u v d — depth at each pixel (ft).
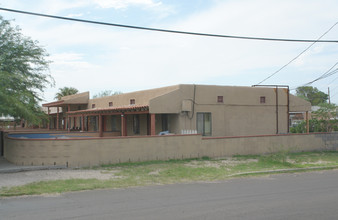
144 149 51.83
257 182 37.42
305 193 30.63
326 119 87.40
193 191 31.83
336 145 72.33
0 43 50.93
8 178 38.14
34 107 54.90
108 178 38.68
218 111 70.85
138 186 34.71
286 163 51.19
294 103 80.12
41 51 56.24
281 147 60.13
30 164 46.19
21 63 52.08
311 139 69.56
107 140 48.93
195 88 68.28
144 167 46.73
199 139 56.85
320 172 45.98
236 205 25.68
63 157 46.21
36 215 22.81
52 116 138.10
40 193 30.60
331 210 24.07
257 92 75.92
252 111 75.05
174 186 34.76
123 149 50.11
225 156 59.16
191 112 67.41
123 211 23.88
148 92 78.28
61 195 29.89
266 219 21.68
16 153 47.42
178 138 54.95
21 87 51.37
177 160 53.62
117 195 29.91
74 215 22.75
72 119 121.29
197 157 56.39
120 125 90.07
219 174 42.37
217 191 31.81
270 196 29.25
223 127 71.31
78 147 46.91
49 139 46.19
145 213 23.27
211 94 70.18
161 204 26.12
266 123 76.69
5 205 25.95
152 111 62.23
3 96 43.27
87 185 34.22
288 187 33.99
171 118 68.54
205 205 25.71
